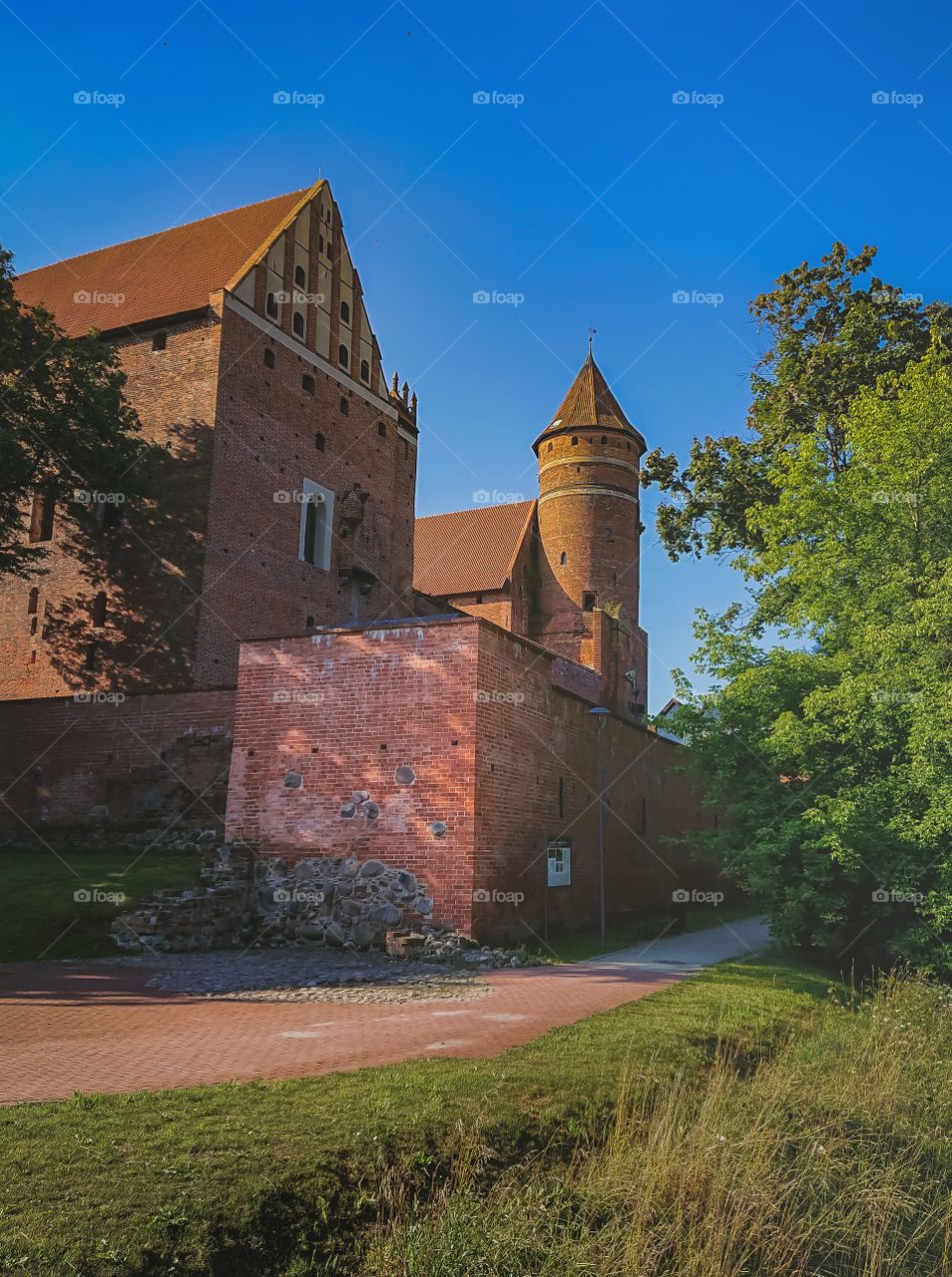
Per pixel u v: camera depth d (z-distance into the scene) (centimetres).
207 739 2508
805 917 1925
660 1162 712
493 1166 651
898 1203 816
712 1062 942
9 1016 1058
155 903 1720
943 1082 1095
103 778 2627
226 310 3156
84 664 3092
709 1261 667
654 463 3653
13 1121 614
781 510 2183
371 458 3900
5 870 2028
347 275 3856
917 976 1748
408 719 1878
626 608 5597
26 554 2866
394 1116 656
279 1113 649
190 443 3092
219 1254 491
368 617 3781
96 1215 488
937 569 1958
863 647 1920
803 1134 845
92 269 3972
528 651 2094
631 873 2772
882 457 2048
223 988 1302
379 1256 542
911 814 1838
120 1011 1106
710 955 1884
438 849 1791
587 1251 615
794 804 1962
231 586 3070
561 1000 1220
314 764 1952
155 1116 632
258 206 3794
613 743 2686
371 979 1404
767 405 3234
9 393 2644
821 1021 1252
